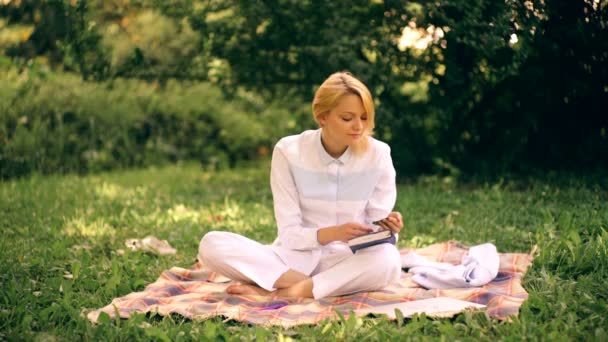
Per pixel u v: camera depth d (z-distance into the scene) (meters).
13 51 7.81
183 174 7.90
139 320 3.09
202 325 3.14
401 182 6.82
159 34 6.91
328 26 6.39
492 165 6.68
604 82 6.23
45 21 7.43
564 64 6.20
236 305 3.43
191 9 6.55
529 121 6.40
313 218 3.58
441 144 6.87
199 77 7.07
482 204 5.60
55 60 8.01
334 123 3.29
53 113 8.03
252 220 5.41
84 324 3.07
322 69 6.63
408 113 6.77
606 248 3.84
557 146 6.55
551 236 4.27
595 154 6.44
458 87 6.43
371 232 3.30
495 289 3.55
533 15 5.75
